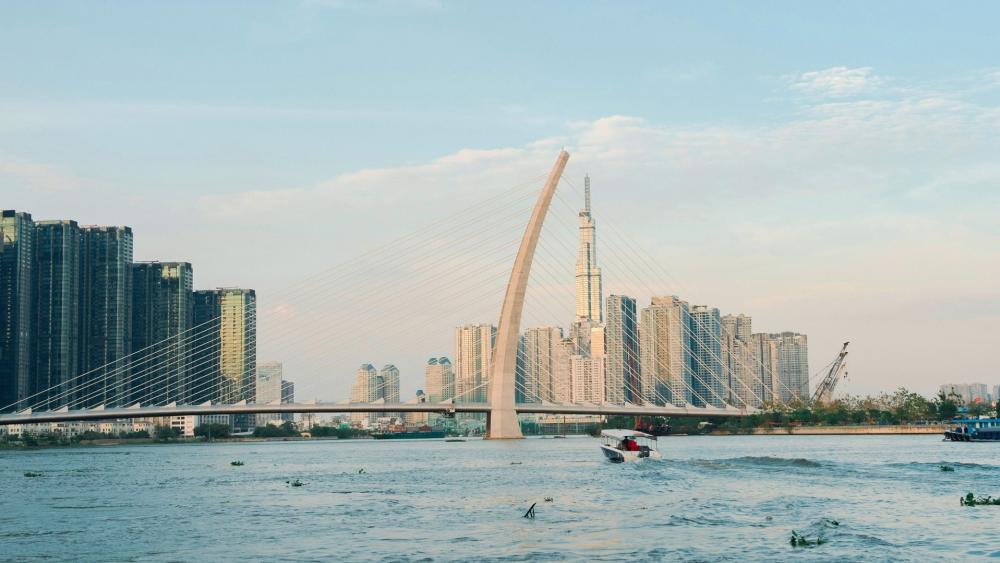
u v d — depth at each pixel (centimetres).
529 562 5391
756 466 12225
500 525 6862
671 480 10275
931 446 19738
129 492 10606
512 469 13250
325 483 11319
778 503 7869
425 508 8131
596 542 5994
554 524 6831
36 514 8369
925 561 5269
